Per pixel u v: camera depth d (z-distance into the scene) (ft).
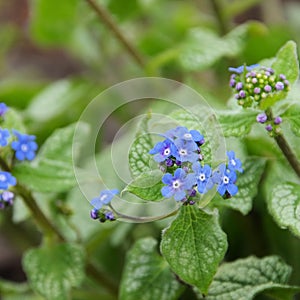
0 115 1.35
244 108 1.27
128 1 1.75
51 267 1.41
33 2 1.78
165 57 1.60
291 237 1.54
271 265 1.35
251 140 1.37
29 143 1.35
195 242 1.24
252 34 1.64
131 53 1.67
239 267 1.36
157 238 1.58
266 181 1.36
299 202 1.29
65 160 1.37
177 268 1.24
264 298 1.50
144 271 1.38
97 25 1.78
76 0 1.76
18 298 1.55
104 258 1.63
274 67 1.30
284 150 1.30
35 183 1.36
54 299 1.40
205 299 1.34
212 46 1.58
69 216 1.46
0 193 1.34
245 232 1.57
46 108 1.76
